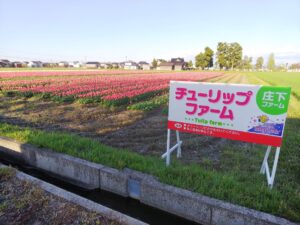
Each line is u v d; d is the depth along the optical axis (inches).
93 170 154.1
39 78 936.9
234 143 229.1
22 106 400.8
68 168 166.4
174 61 3814.0
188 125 153.8
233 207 113.0
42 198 119.7
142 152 203.0
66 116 333.4
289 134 247.1
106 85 685.3
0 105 405.7
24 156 192.5
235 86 133.3
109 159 163.6
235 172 158.4
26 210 112.3
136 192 142.1
